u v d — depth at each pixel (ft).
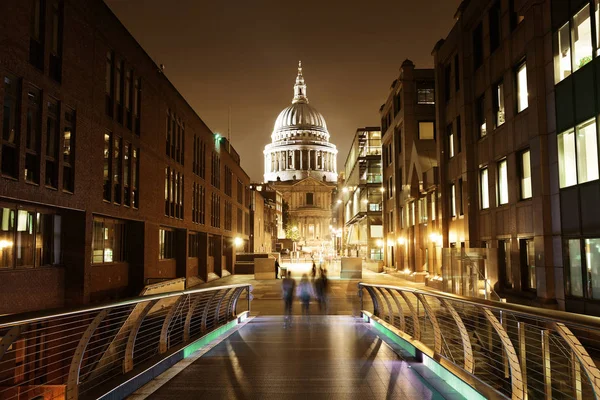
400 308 37.96
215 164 140.87
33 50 46.37
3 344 15.71
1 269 43.21
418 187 117.60
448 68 99.09
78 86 54.13
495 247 71.97
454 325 49.52
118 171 66.54
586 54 47.09
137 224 75.72
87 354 52.49
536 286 55.98
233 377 26.20
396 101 147.33
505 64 67.41
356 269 139.74
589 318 14.67
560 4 51.78
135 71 72.69
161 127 85.92
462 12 84.94
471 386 21.20
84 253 54.85
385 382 25.00
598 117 44.93
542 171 54.29
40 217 50.49
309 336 41.55
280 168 647.56
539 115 54.95
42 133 46.98
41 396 45.03
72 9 52.75
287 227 464.65
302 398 22.16
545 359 23.75
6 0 41.01
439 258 99.71
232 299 51.88
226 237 161.38
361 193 213.66
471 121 82.69
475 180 81.15
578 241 48.65
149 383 24.80
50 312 17.13
